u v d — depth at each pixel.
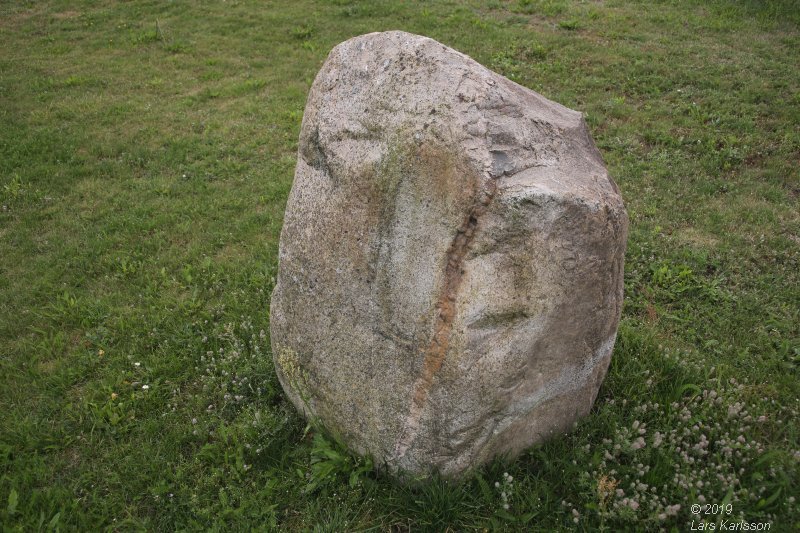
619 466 2.97
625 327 4.00
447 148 2.48
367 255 2.81
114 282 4.96
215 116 7.99
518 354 2.61
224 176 6.64
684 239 5.02
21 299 4.77
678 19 9.40
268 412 3.50
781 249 4.79
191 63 9.70
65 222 5.79
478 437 2.77
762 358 3.84
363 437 3.05
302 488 3.10
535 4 10.50
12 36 10.98
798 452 2.98
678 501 2.84
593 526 2.77
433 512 2.82
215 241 5.50
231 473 3.19
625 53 8.38
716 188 5.66
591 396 3.19
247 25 11.00
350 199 2.85
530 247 2.49
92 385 3.91
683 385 3.43
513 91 2.78
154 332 4.33
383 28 10.10
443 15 10.42
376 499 2.96
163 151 7.18
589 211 2.52
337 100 2.97
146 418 3.67
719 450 3.07
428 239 2.59
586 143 2.91
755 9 9.45
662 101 7.24
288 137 7.41
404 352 2.75
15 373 4.05
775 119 6.58
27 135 7.50
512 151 2.53
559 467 3.00
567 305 2.64
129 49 10.33
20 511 3.05
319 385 3.21
